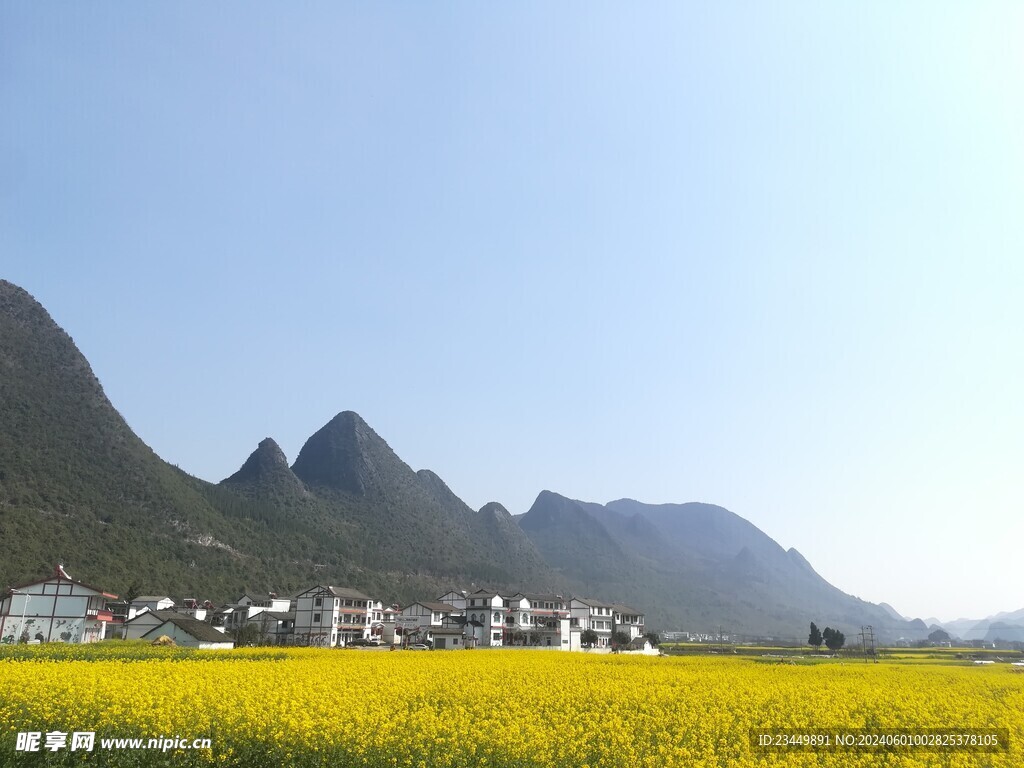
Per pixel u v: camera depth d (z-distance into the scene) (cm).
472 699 2200
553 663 4266
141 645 5281
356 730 1642
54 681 2092
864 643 9575
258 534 14388
